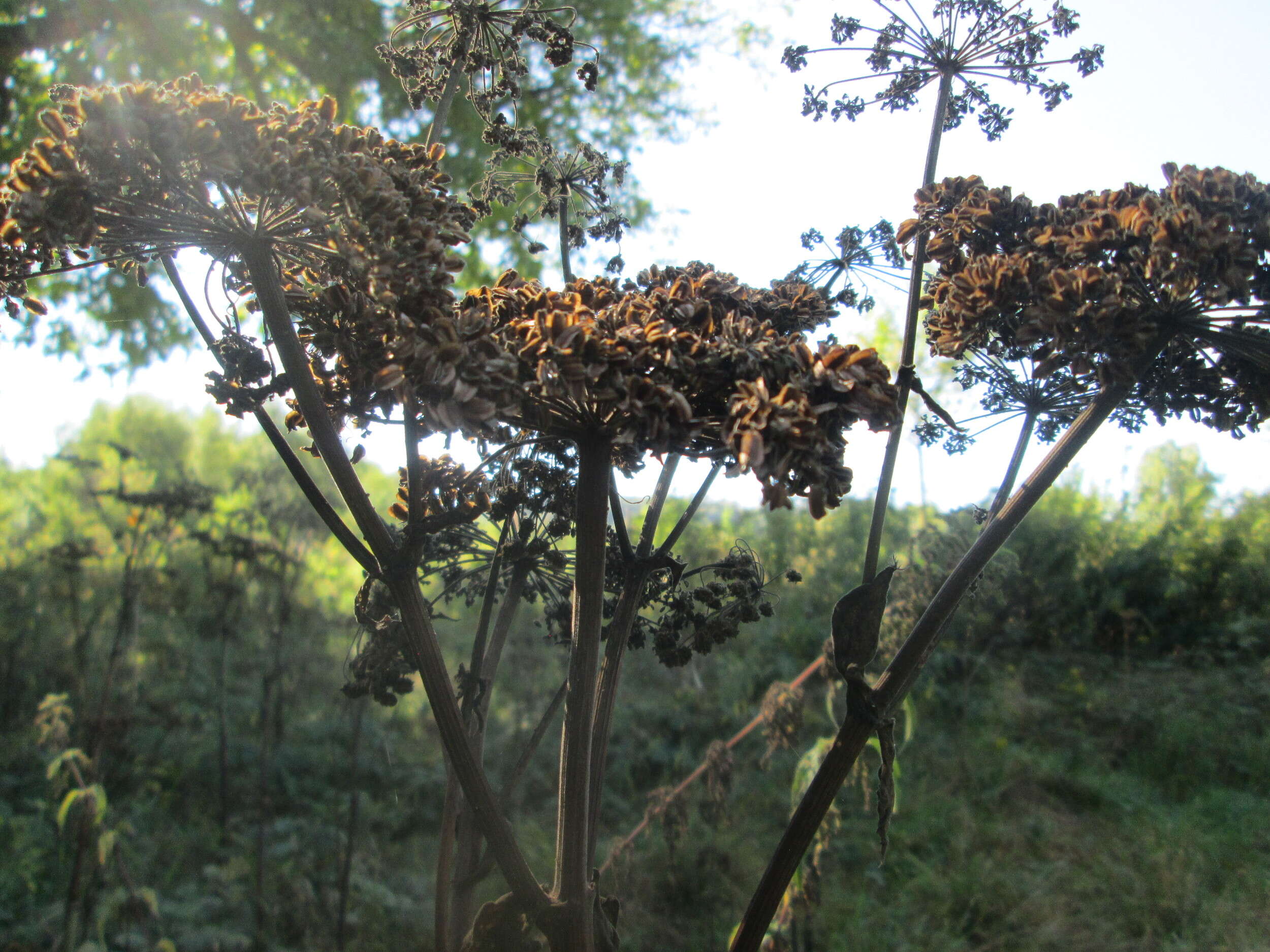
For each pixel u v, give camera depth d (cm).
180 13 920
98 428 1579
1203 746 805
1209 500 1164
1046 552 1054
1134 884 625
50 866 621
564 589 248
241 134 147
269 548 721
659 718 872
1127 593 1032
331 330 175
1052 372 187
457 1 244
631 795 790
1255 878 621
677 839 440
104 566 951
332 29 964
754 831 711
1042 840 689
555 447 209
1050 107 259
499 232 1036
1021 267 177
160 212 156
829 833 337
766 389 137
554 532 221
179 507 691
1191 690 895
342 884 580
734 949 190
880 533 201
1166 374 200
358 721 622
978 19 257
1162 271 165
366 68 967
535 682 877
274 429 181
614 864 376
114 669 653
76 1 856
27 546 1005
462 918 218
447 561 248
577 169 271
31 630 898
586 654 172
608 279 190
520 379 152
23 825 637
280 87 1068
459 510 171
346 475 168
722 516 1144
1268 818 691
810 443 132
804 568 1067
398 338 152
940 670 934
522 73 255
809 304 227
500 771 788
